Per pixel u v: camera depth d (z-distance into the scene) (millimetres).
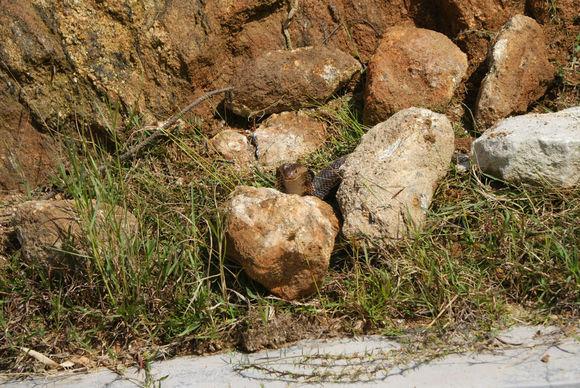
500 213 6613
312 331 6074
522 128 6898
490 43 7770
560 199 6605
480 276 6242
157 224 6754
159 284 6293
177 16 7586
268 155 7500
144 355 6035
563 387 5160
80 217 6402
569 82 7789
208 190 7133
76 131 7527
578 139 6512
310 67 7711
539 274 6121
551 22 8031
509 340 5688
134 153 7391
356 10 8125
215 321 6152
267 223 6109
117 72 7516
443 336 5801
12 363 6164
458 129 7516
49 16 7418
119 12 7500
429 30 7773
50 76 7453
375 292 6188
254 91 7641
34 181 7508
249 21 7879
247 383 5574
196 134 7684
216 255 6398
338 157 7402
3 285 6551
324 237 6125
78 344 6203
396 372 5484
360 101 7863
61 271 6449
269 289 6219
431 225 6570
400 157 6559
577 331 5691
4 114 7438
